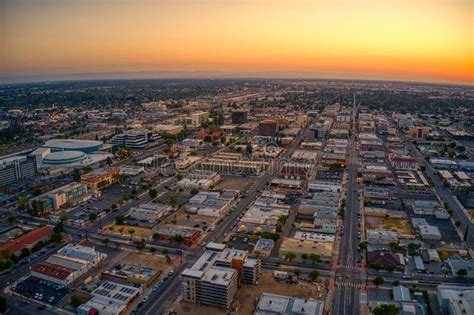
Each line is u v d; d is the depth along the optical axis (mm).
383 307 152375
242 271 181625
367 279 186000
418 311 156250
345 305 165125
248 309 163375
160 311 162375
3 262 192500
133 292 172250
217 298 164500
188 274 168000
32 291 176000
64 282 180375
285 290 177375
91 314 156875
